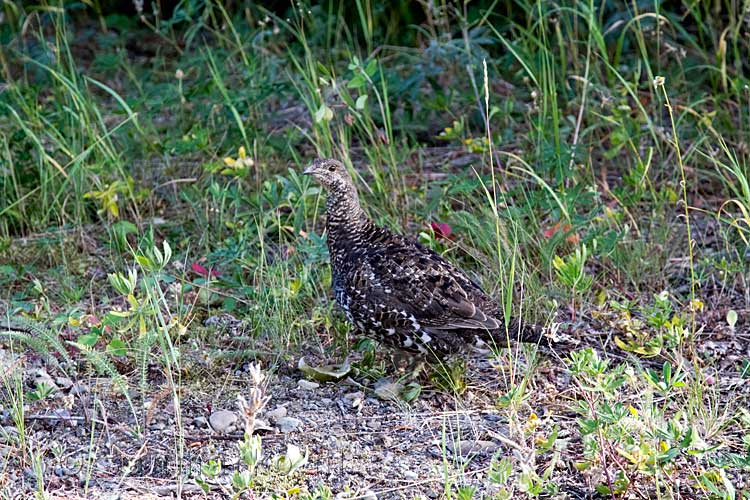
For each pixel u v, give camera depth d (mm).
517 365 9836
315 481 8211
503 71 15445
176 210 12977
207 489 7516
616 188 11867
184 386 9500
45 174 12555
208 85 13703
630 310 10797
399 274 9398
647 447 7633
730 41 15516
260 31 16250
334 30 17000
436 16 15102
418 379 9789
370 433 8891
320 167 9727
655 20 14883
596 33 12766
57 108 13820
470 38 14453
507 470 7371
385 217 11898
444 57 14180
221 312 10828
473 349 9984
